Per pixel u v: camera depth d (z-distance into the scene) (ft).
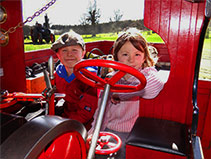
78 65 2.17
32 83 5.60
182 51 3.56
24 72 4.49
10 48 4.01
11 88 4.13
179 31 3.48
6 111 3.68
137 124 3.61
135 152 3.05
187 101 3.70
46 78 2.41
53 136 1.65
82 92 4.74
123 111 4.71
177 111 3.82
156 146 2.92
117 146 3.53
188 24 3.40
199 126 3.75
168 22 3.49
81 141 2.06
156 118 3.92
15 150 1.49
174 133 3.30
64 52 4.77
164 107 3.89
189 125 3.47
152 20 3.56
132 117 4.66
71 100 4.82
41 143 1.54
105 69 4.57
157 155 2.92
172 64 3.67
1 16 3.69
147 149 2.95
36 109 3.99
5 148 1.51
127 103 4.70
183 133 3.32
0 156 1.47
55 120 1.77
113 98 4.77
